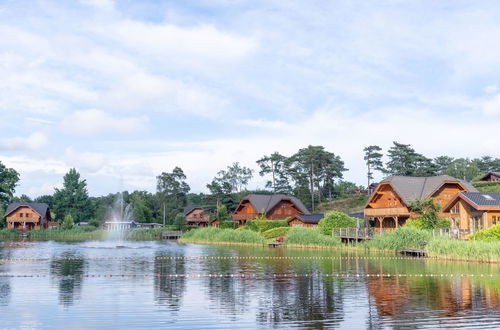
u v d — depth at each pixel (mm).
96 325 17016
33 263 39969
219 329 16438
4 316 18391
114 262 40688
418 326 16625
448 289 23750
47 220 123750
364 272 31125
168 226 106562
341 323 17125
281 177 127062
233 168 134375
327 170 123125
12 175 118312
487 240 38500
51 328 16641
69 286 26016
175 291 24172
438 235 43562
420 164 108312
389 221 60844
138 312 19078
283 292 23641
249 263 38656
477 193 46500
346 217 61000
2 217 110000
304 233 58594
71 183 132625
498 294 22234
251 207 90562
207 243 74312
